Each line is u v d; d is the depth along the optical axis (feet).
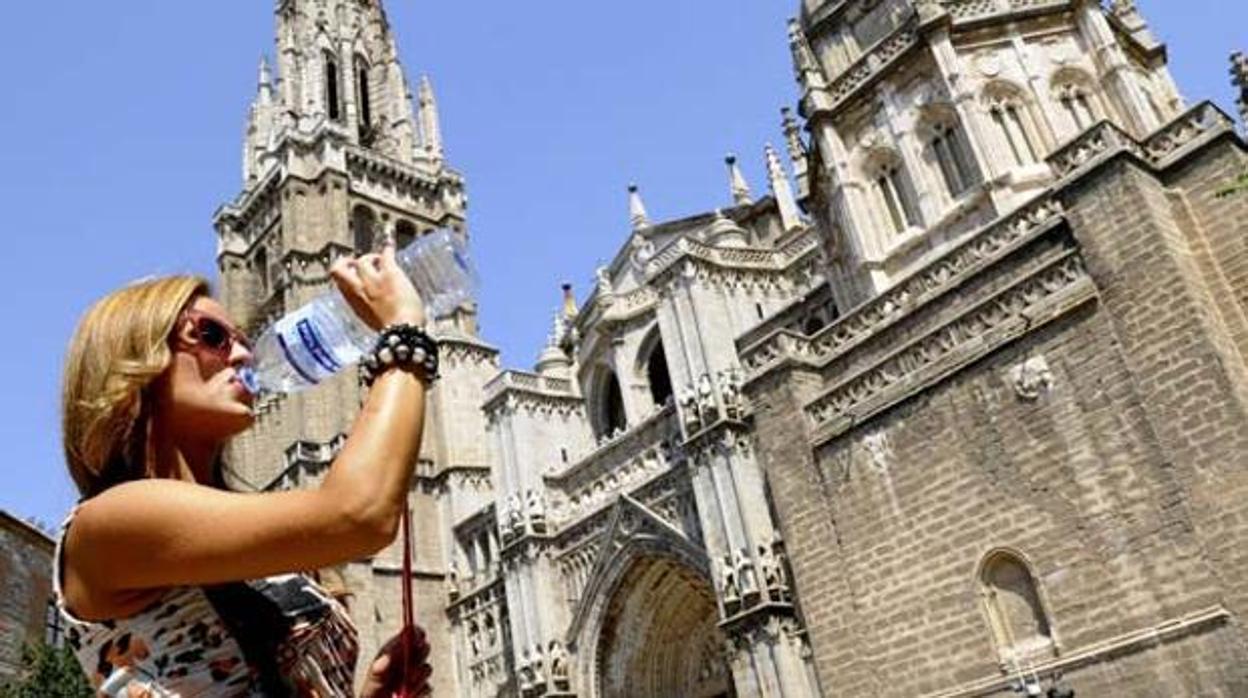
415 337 9.75
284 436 231.30
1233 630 75.92
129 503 8.12
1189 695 77.30
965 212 117.08
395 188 280.51
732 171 237.25
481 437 222.48
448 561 204.03
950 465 97.30
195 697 8.55
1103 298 89.61
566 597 172.45
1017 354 94.73
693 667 165.27
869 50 133.39
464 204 292.40
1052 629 86.79
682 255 159.74
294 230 253.65
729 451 142.00
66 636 9.30
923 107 125.49
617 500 164.04
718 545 140.36
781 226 218.18
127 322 9.64
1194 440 81.41
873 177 130.82
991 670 89.92
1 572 126.31
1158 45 133.08
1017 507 91.50
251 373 10.87
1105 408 87.51
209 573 8.07
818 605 104.22
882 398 104.88
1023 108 120.06
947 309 103.09
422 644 10.55
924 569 96.99
